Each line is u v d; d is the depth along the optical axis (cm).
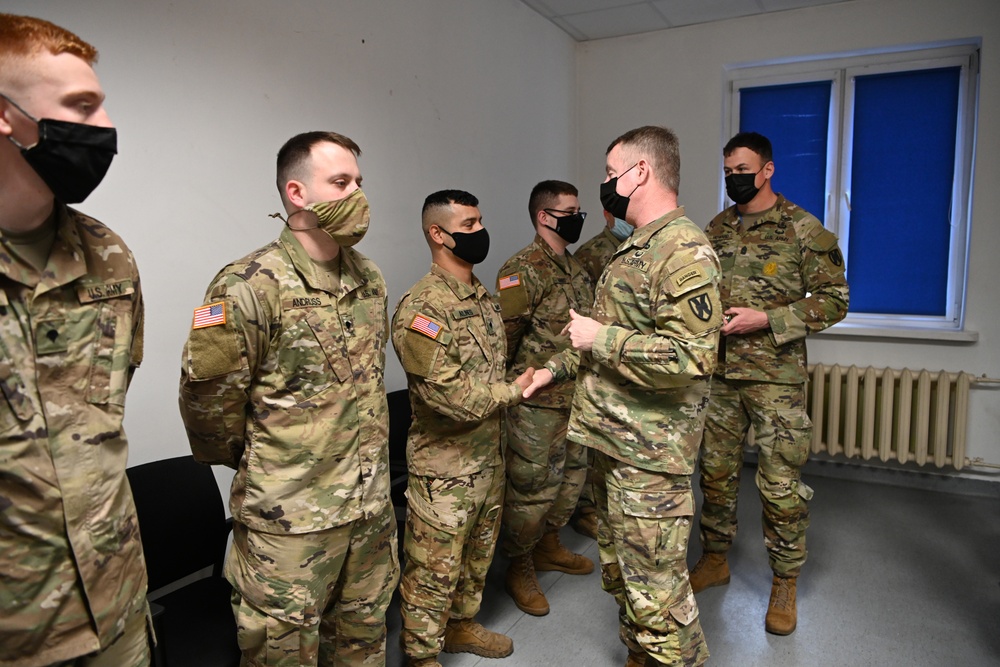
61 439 95
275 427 142
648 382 159
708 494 259
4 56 83
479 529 202
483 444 192
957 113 364
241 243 212
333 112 246
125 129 176
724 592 260
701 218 415
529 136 386
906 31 355
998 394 351
